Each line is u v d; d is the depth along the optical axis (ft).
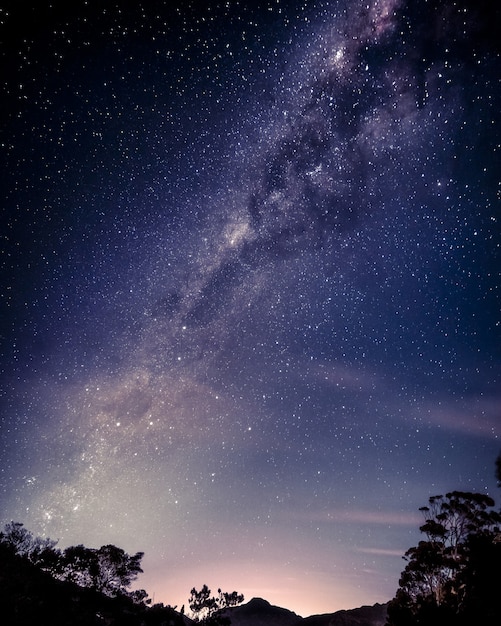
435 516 53.67
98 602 37.96
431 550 50.11
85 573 38.58
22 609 30.09
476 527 50.37
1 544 34.22
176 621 43.96
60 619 32.45
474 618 33.78
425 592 48.16
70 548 38.37
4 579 30.89
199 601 54.19
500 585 34.14
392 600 48.78
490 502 53.11
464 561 44.42
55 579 35.22
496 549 36.32
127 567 42.29
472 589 36.32
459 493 54.34
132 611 42.19
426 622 38.09
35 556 35.37
